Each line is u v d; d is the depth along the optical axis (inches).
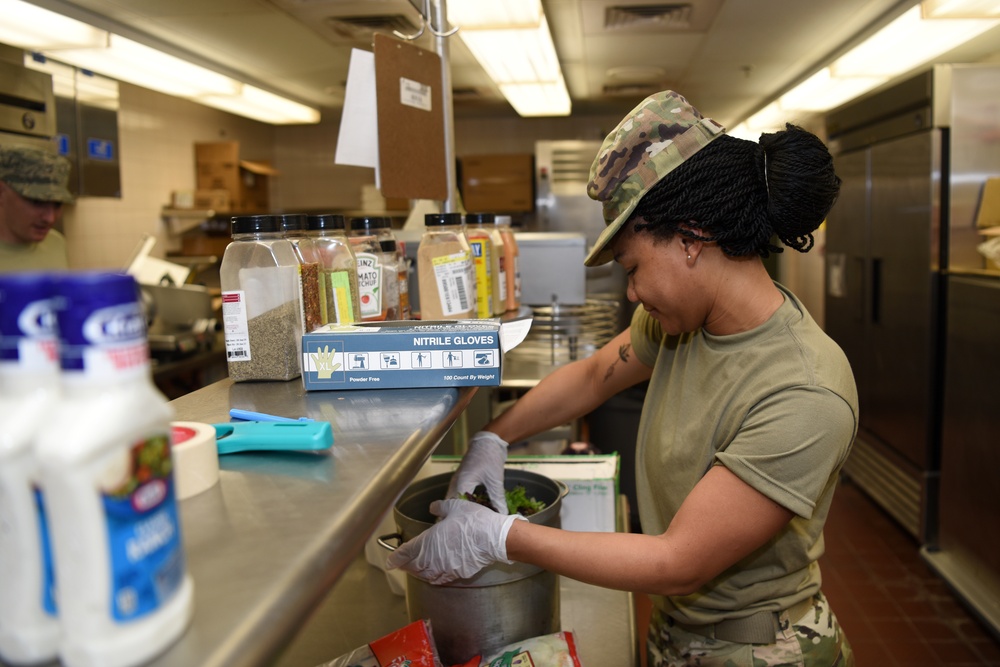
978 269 126.3
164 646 15.0
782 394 38.8
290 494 22.6
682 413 46.2
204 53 175.0
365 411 31.9
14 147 92.0
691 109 40.1
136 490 14.9
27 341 15.0
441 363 35.2
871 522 150.3
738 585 46.0
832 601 120.2
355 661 40.3
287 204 324.2
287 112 222.8
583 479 60.3
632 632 53.5
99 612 14.3
